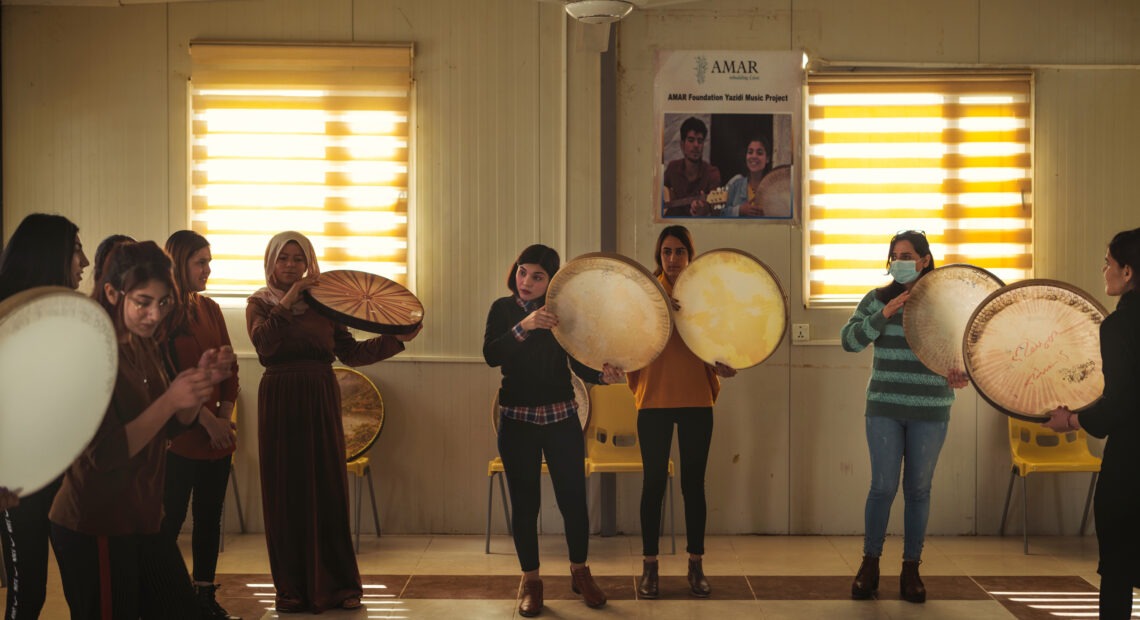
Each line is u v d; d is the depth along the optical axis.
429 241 5.45
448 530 5.48
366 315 3.99
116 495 2.70
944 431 4.29
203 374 2.67
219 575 4.70
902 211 5.45
